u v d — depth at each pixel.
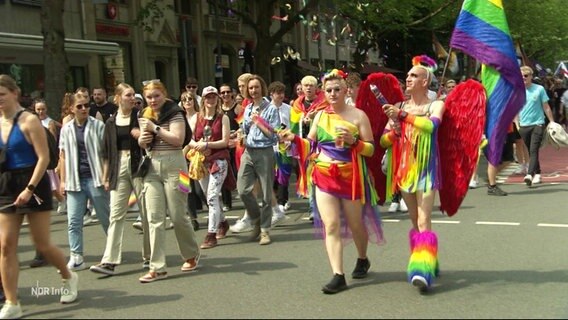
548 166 13.95
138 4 24.22
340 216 5.48
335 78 5.29
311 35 38.44
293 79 35.28
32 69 17.69
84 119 6.69
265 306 4.96
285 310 4.84
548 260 6.06
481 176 12.92
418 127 5.16
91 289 5.69
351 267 6.05
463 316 4.55
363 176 5.32
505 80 5.24
